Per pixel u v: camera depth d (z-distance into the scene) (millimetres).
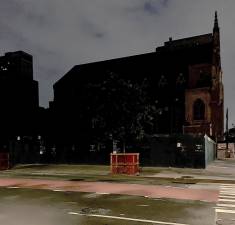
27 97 78750
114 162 26969
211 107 60062
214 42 63906
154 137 34219
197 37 70875
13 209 12508
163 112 63000
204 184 19578
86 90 41719
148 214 11195
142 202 13469
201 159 31969
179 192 16203
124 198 14547
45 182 21547
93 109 40500
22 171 31984
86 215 11164
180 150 32844
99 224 9867
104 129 39031
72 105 57781
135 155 26625
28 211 12062
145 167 33125
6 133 66938
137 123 39219
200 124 58969
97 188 18062
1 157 34156
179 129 61500
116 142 38031
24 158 42156
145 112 40562
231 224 9781
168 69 66188
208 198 14344
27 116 66688
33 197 15352
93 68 72188
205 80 61656
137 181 21391
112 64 71500
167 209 12008
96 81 69812
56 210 12125
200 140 32156
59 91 71875
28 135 63875
